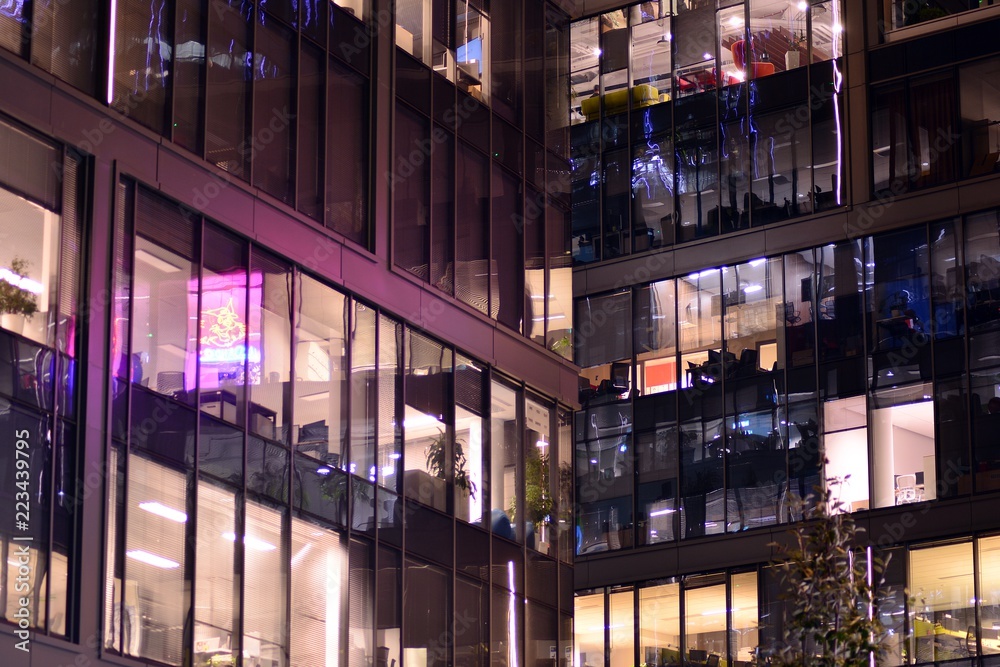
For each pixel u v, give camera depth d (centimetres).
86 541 3225
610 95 6134
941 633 5050
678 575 5581
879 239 5500
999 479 5081
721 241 5788
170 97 3634
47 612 3127
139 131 3528
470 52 4734
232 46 3838
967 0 5525
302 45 4075
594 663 5675
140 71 3569
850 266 5528
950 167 5406
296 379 3869
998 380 5162
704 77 5947
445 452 4331
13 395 3147
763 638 5344
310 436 3884
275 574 3684
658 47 6078
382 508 4056
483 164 4691
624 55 6144
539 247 4869
